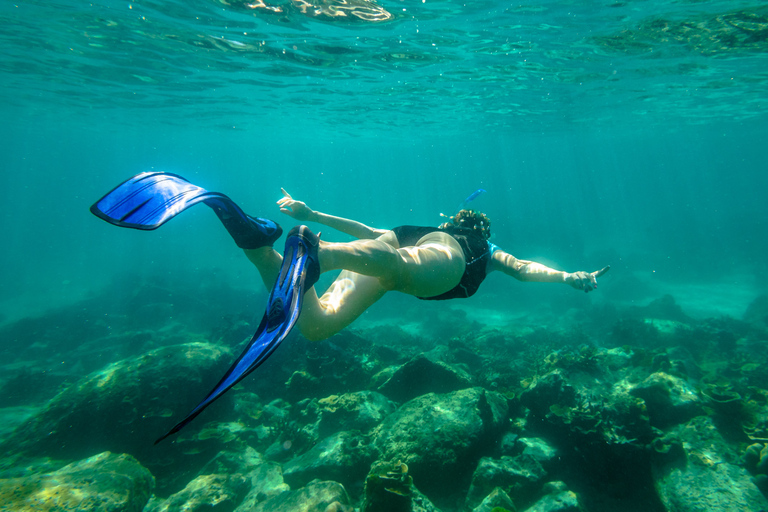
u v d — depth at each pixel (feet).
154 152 207.72
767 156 299.17
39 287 112.78
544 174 521.65
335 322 8.29
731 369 36.83
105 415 25.21
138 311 71.15
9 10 39.37
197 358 29.55
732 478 18.24
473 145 168.66
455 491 19.27
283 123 107.34
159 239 202.39
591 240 164.14
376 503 15.03
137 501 18.11
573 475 20.36
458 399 22.03
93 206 5.63
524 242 118.73
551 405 22.47
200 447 25.12
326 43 46.37
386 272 7.46
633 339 46.55
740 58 50.96
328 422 24.64
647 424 20.45
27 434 24.86
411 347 49.19
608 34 43.39
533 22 40.24
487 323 68.54
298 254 6.26
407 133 127.03
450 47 47.32
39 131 134.41
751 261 100.68
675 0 35.04
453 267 9.15
